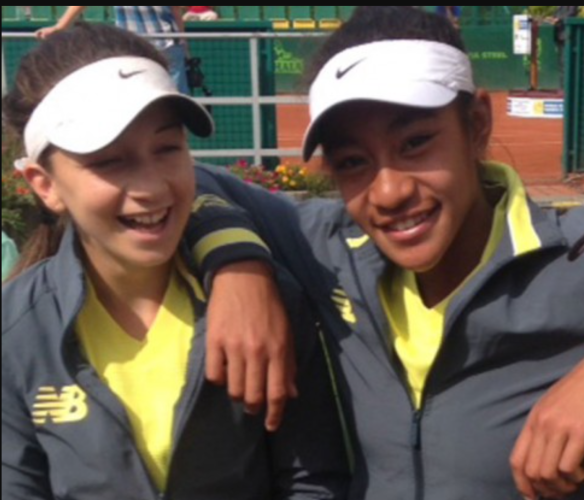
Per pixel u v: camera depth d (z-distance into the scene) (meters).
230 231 2.26
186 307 2.24
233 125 9.24
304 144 2.17
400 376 2.22
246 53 9.36
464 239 2.23
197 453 2.19
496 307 2.15
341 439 2.40
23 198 4.97
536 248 2.14
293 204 2.51
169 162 2.12
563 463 1.95
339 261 2.31
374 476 2.28
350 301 2.27
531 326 2.14
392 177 2.09
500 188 2.29
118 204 2.10
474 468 2.17
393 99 2.04
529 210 2.20
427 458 2.20
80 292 2.14
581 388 1.99
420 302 2.26
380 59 2.09
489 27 16.08
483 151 2.26
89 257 2.23
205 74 9.40
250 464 2.28
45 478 2.27
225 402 2.19
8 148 2.41
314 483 2.35
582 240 2.13
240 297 2.14
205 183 2.49
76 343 2.19
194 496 2.22
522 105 12.51
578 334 2.16
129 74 2.11
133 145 2.09
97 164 2.09
